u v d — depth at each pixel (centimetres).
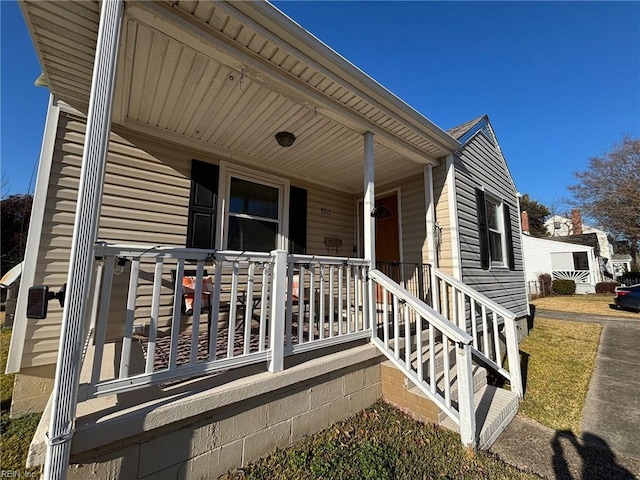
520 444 266
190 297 337
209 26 216
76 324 146
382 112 336
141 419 161
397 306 302
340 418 271
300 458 217
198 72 257
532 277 2002
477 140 583
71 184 298
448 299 451
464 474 214
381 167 495
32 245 278
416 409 285
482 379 353
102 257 166
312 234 536
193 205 389
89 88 271
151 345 177
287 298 250
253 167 460
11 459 214
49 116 293
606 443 269
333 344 279
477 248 522
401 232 536
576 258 2052
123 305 325
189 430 181
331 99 308
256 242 454
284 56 248
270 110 322
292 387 238
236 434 201
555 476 223
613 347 561
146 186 355
